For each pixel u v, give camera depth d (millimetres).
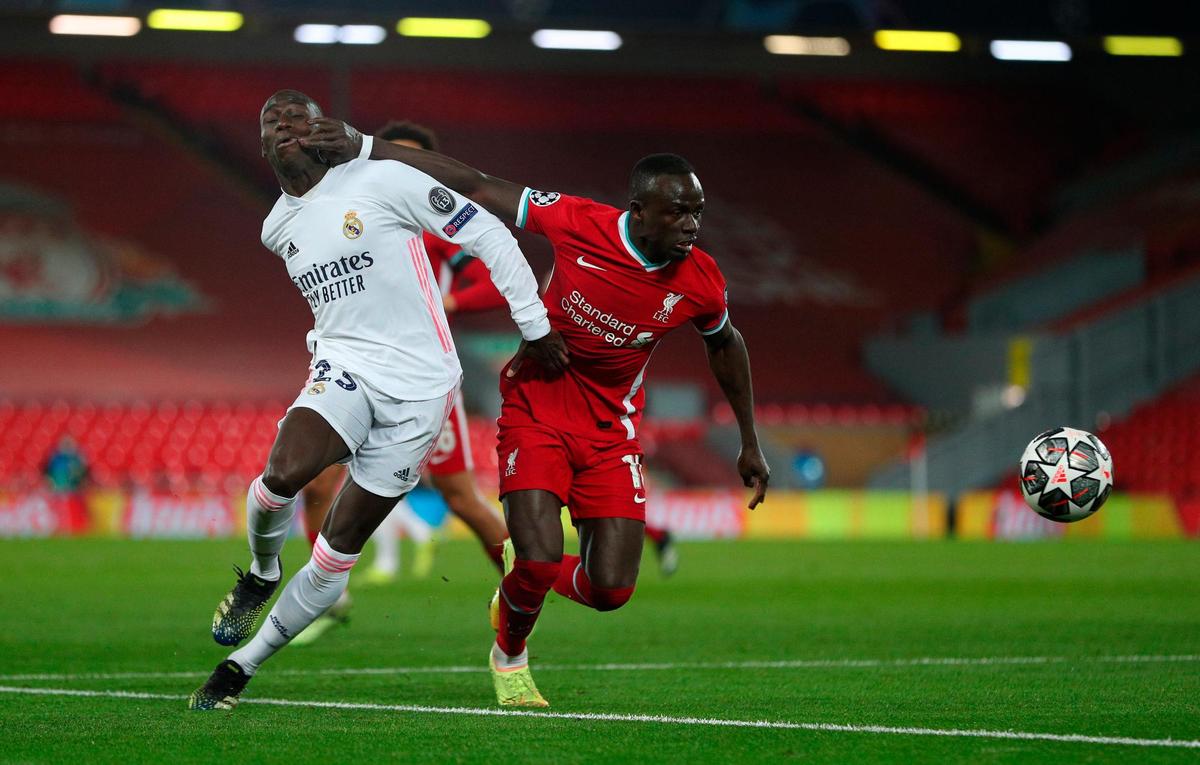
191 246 123250
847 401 117750
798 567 63969
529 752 18234
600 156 133750
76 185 123062
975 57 119250
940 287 129250
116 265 120375
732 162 136125
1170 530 94625
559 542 21891
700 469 109438
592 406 22453
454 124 132125
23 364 112938
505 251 21438
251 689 24781
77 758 17797
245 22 108062
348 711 21859
